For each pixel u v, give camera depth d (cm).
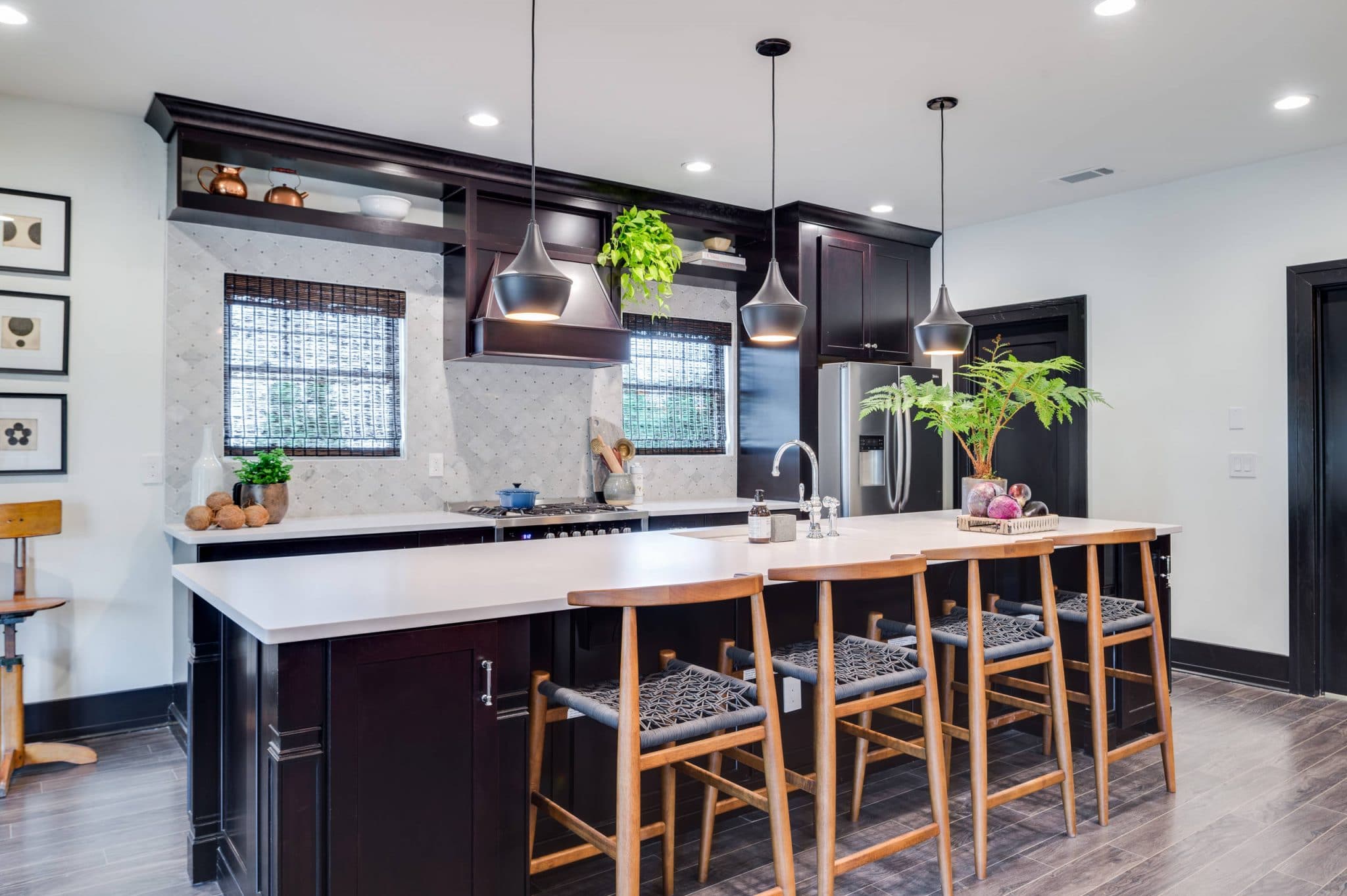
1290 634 418
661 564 245
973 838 240
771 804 195
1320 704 398
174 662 373
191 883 233
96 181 363
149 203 375
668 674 219
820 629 208
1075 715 335
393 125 379
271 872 169
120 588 368
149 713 373
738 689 205
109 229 366
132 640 370
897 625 276
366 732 171
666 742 180
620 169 442
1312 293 413
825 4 276
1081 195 495
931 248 588
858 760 268
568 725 232
